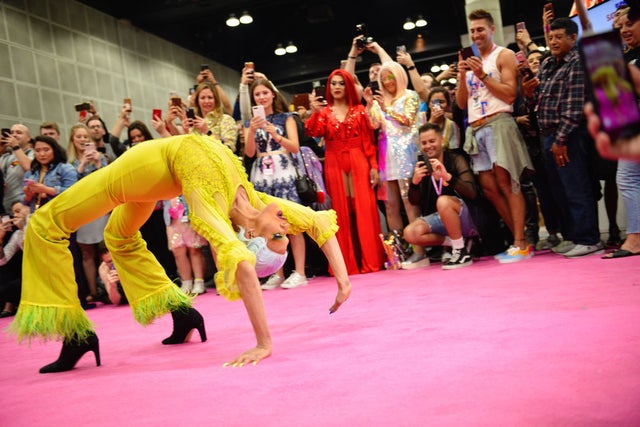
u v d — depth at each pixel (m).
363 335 2.84
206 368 2.49
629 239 4.77
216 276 2.50
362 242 6.41
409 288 4.52
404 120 6.36
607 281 3.60
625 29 4.57
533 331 2.45
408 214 6.43
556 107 5.20
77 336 2.86
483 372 1.93
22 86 11.12
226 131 6.46
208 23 17.14
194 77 16.83
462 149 6.12
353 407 1.73
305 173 6.29
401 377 1.99
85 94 12.64
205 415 1.81
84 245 6.61
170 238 6.34
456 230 5.71
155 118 6.12
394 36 18.67
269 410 1.79
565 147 5.11
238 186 2.77
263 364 2.42
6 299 6.34
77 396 2.24
